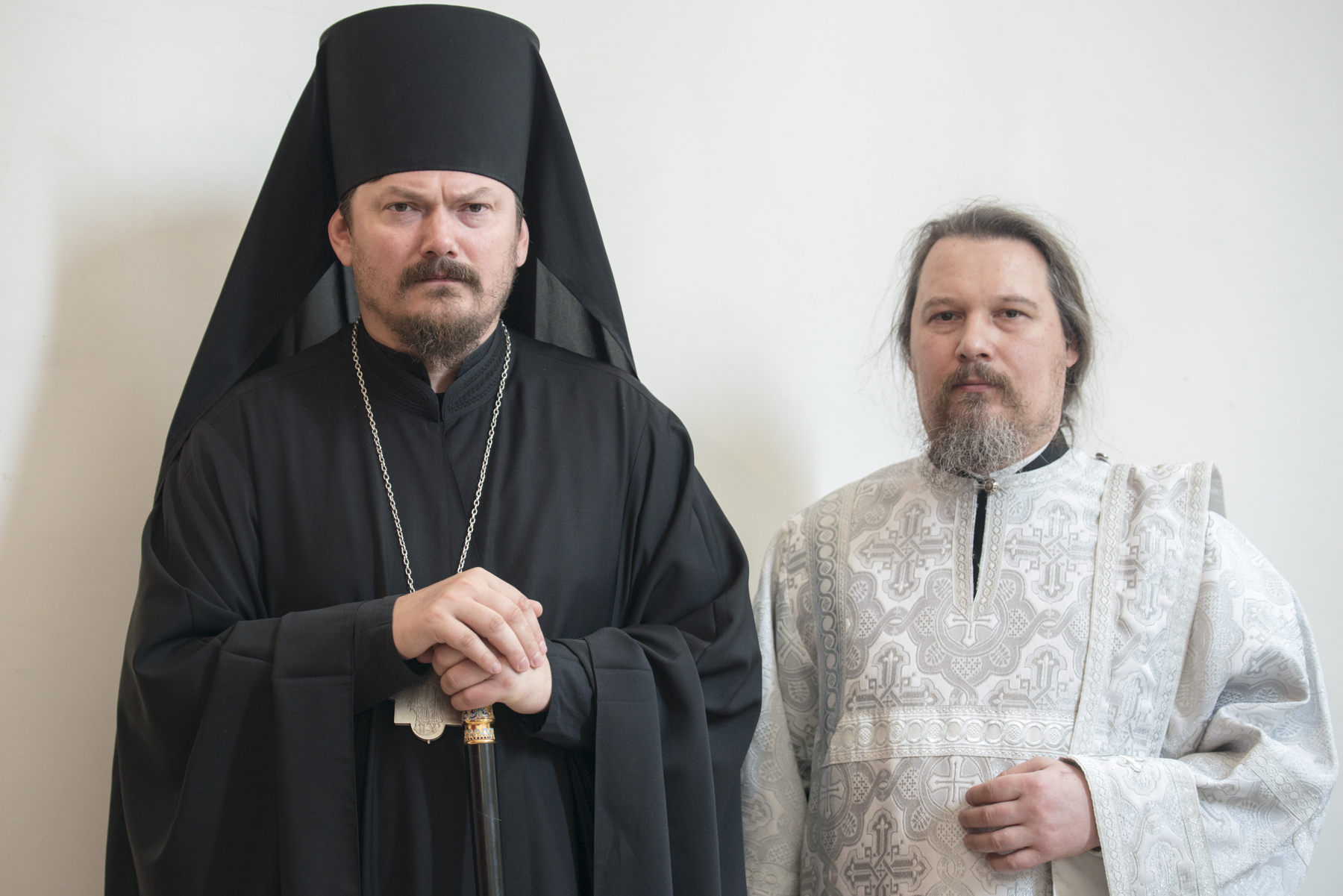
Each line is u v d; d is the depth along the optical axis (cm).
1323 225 293
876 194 281
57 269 233
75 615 229
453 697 173
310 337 226
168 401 239
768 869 211
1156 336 284
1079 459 215
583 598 197
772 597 228
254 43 250
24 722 224
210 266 244
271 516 193
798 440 272
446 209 195
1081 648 199
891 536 217
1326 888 268
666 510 210
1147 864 183
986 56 289
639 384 219
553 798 186
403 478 197
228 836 174
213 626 183
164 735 178
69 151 236
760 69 278
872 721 205
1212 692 199
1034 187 286
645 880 181
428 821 176
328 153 214
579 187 220
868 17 284
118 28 240
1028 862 182
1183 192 290
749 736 205
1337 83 297
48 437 230
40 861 222
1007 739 195
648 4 273
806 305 275
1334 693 277
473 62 200
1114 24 294
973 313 206
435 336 192
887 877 194
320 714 173
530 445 204
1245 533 281
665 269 269
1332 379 288
